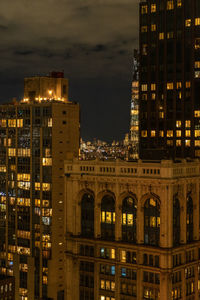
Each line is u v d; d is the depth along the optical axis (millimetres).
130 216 135875
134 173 133750
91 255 142125
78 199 144750
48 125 190750
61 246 192375
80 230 145500
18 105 199375
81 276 144500
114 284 137000
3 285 185875
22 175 198250
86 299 143250
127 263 134375
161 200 129000
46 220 191375
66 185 147375
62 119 192125
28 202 196500
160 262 128750
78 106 198000
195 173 138250
